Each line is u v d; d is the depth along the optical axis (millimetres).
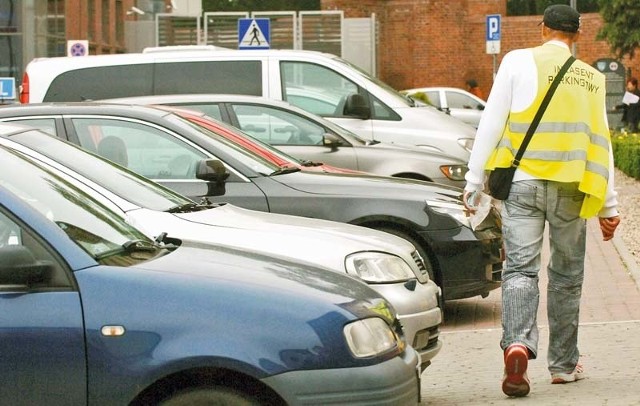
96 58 37094
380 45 122562
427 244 22766
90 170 17609
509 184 16500
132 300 11695
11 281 11492
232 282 11969
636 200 48125
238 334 11641
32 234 11852
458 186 32156
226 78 37219
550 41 16828
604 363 19047
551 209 16531
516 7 155125
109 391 11555
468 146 36938
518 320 16344
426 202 22891
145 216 17031
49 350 11539
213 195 21891
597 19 118438
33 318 11578
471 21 121062
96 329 11578
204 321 11656
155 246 13234
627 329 21953
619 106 83375
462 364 19797
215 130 23547
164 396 11844
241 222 17797
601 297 25812
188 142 22203
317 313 11867
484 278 22984
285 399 11617
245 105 31578
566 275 17125
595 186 16375
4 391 11562
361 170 31531
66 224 12742
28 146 17375
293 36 73688
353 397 11773
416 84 122250
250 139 24016
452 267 22797
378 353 12094
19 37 80438
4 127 17969
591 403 16188
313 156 31422
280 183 22250
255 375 11578
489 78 121062
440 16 121125
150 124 22281
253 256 13188
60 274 11758
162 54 37344
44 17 84500
